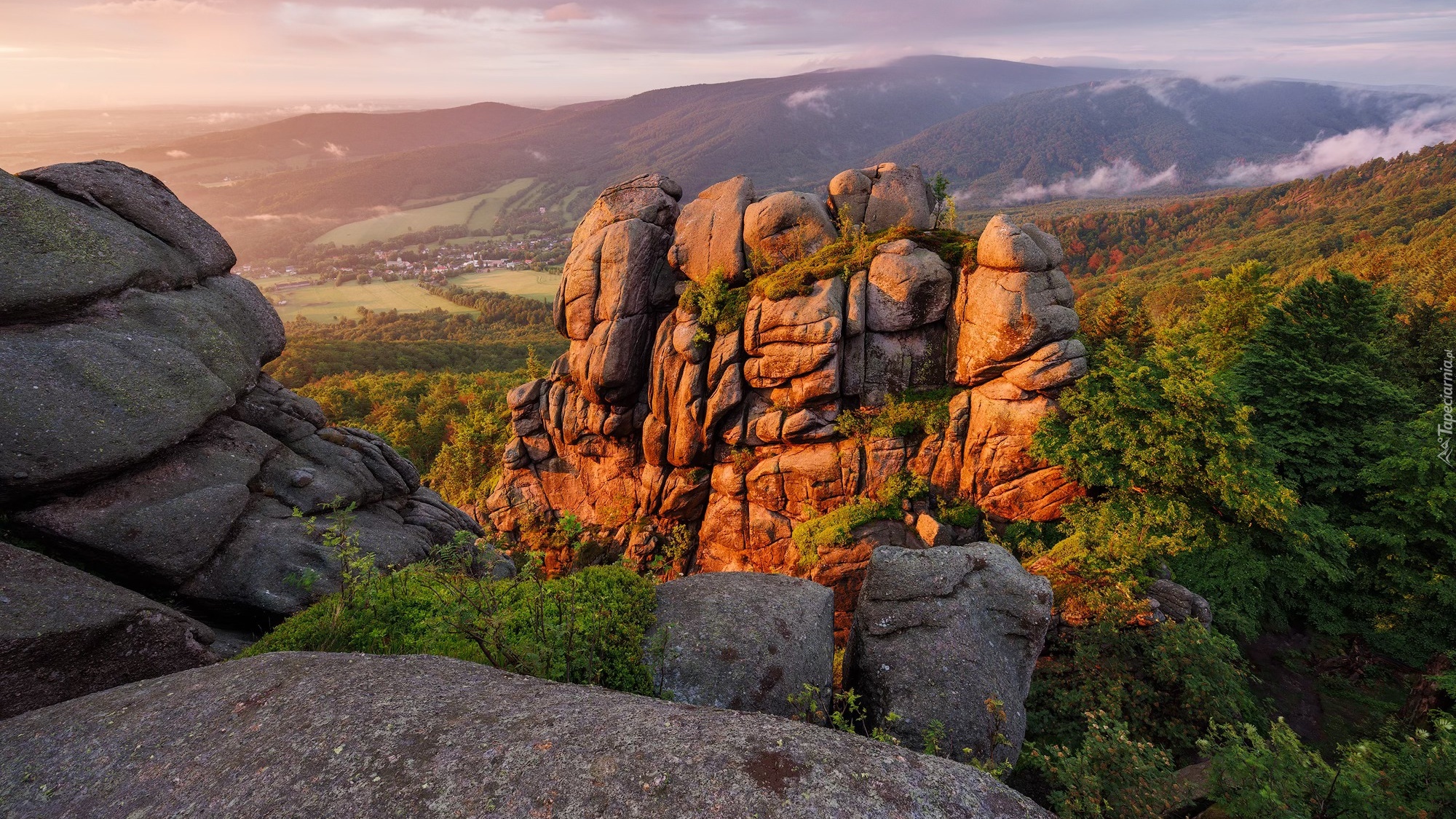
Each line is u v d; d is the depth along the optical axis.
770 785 4.85
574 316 32.75
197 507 11.80
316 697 5.92
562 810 4.59
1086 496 23.06
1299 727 18.31
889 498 25.81
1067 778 10.42
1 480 9.51
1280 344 29.52
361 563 10.59
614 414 33.03
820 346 26.84
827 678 10.69
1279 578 21.50
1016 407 24.09
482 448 54.06
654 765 5.02
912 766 5.17
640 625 10.16
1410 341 49.47
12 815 4.77
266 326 16.03
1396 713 18.23
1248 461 20.88
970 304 25.59
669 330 31.23
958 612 12.88
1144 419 21.19
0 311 10.34
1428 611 21.16
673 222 33.72
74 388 10.55
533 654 8.36
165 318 12.72
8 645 7.74
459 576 10.63
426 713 5.69
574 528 10.76
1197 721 16.14
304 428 16.70
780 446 29.20
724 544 30.69
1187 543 20.84
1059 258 25.28
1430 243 148.38
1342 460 26.33
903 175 31.75
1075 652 18.00
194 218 14.85
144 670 9.18
